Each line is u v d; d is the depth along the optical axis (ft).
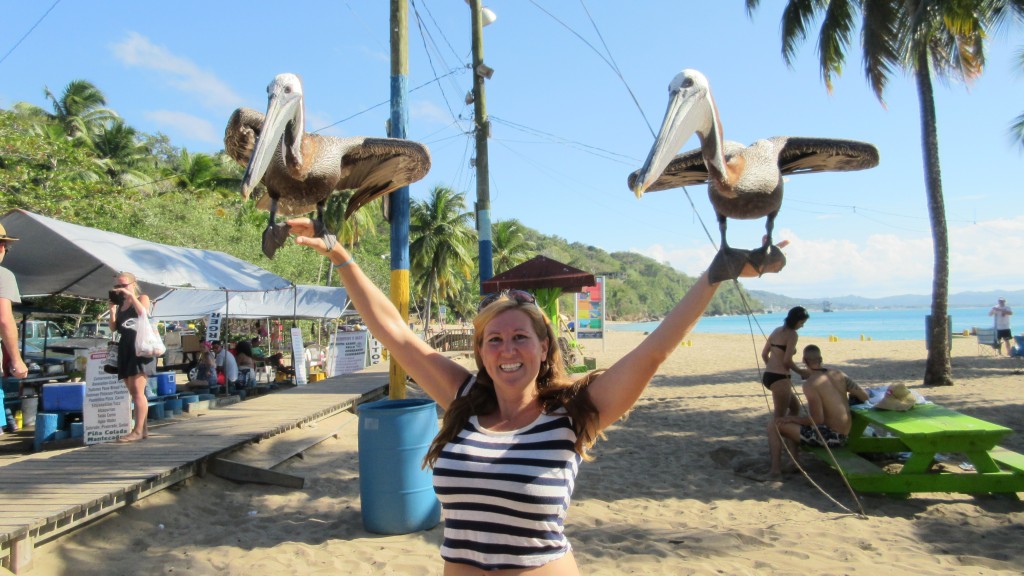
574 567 7.14
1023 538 18.17
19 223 30.71
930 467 23.68
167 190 107.96
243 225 94.12
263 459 26.73
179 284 33.45
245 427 28.84
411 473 19.17
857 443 24.89
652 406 41.83
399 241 23.15
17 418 36.27
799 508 21.04
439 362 8.52
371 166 9.09
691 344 117.91
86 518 18.25
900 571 16.07
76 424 31.09
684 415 38.06
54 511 17.06
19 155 59.88
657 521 19.99
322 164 8.11
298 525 20.03
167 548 18.20
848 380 24.89
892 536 18.54
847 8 45.65
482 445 7.21
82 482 19.70
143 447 24.50
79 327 59.88
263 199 8.79
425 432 19.54
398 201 23.17
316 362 65.67
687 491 23.22
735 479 24.59
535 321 7.75
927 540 18.25
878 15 43.62
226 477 23.82
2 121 60.29
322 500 22.35
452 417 7.66
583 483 24.36
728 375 59.77
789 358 25.00
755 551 17.49
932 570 16.11
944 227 46.98
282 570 16.60
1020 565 16.38
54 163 63.31
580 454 7.39
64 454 23.38
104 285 38.63
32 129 78.54
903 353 79.71
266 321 77.00
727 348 104.94
